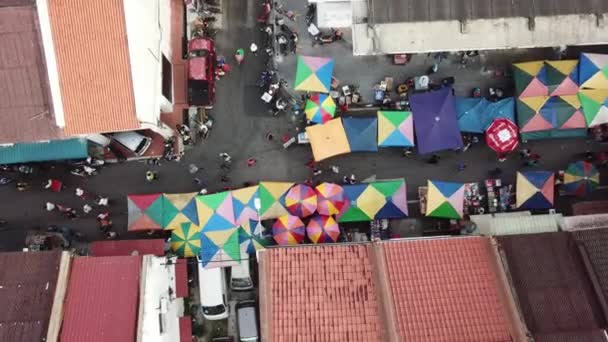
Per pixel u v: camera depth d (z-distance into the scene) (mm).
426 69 26906
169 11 26500
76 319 19312
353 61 26984
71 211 26125
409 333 18422
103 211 26359
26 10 20031
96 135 24500
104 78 20516
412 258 19938
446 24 23203
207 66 25984
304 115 26734
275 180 26500
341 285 19547
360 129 25031
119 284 19797
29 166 26359
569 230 21172
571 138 26547
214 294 24141
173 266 23875
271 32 26953
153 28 23516
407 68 26891
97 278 19906
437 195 24453
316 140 24984
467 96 26844
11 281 19406
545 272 19516
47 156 24953
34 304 19016
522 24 23125
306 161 26562
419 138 25016
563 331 18266
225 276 25203
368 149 25156
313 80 24984
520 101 25078
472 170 26422
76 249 25672
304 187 24219
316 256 20141
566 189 25234
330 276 19734
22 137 20953
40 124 20906
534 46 23000
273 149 26688
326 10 25766
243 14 27328
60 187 26234
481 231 23453
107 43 20234
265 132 26812
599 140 26406
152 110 22875
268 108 26828
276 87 26422
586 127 24953
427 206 24578
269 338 18688
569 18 23047
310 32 26609
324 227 23922
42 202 26516
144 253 23719
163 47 25234
